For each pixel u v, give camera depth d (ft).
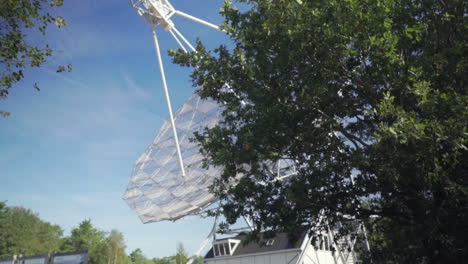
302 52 45.32
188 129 122.11
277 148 48.01
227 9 55.11
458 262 42.42
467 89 42.09
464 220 41.73
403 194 45.11
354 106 48.62
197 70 54.54
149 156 130.31
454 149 35.09
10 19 42.06
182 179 108.47
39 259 108.78
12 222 314.14
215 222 109.29
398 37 41.37
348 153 47.96
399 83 40.91
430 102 35.58
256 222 49.62
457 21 43.80
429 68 41.24
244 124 53.26
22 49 43.32
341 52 43.62
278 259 118.01
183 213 99.04
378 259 55.26
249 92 52.37
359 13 39.65
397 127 34.88
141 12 107.86
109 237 353.31
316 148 48.83
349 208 48.55
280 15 46.78
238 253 128.06
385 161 40.93
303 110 46.85
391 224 55.57
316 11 44.50
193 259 104.12
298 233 48.52
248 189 47.73
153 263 517.55
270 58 51.37
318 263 110.83
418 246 48.75
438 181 39.60
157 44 106.73
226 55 54.34
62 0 43.65
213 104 119.03
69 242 376.27
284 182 49.98
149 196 113.80
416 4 46.19
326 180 47.11
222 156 47.75
